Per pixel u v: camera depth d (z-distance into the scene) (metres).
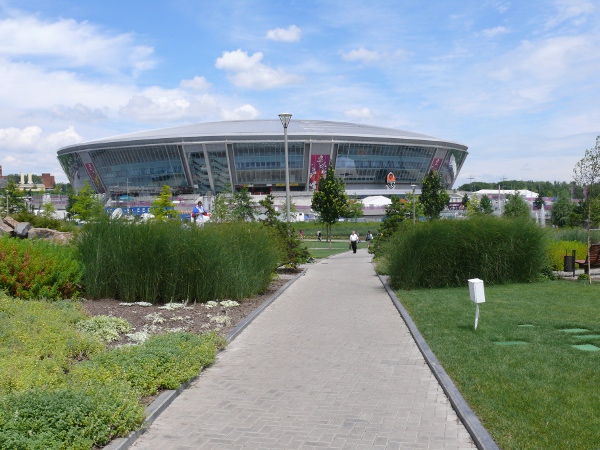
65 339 7.71
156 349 7.32
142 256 13.05
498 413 5.32
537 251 15.91
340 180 47.03
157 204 61.12
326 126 114.00
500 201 73.12
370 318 11.51
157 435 5.18
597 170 15.41
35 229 20.50
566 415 5.20
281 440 4.98
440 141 118.31
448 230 15.93
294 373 7.29
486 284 15.65
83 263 12.92
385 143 109.75
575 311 10.97
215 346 8.49
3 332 7.65
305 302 14.20
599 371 6.66
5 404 4.74
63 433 4.50
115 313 11.30
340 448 4.76
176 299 13.43
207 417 5.65
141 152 107.69
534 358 7.34
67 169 127.56
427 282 15.84
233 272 13.86
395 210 28.50
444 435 5.02
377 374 7.14
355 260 31.86
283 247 20.31
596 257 16.75
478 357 7.51
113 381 5.93
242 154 104.12
